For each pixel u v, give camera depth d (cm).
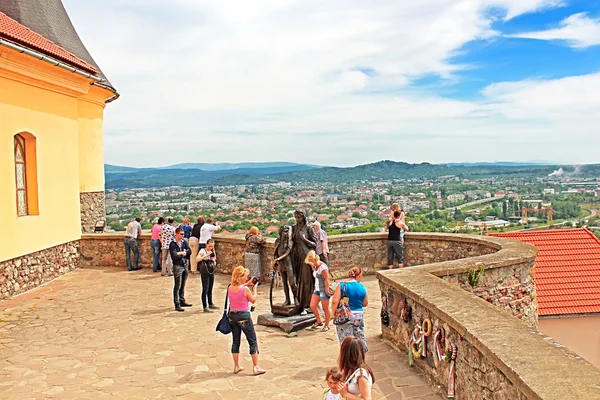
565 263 1571
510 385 468
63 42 1794
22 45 1295
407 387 673
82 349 902
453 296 700
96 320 1091
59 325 1057
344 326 735
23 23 1650
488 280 960
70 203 1662
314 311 973
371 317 1022
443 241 1386
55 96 1557
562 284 1503
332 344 882
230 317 761
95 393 710
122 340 948
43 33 1706
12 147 1334
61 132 1596
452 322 601
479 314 612
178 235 1179
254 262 1387
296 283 1008
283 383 723
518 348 492
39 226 1464
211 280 1164
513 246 1134
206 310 1146
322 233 1170
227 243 1570
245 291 757
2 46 1219
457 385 604
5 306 1220
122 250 1745
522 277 1017
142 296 1311
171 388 720
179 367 802
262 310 1130
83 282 1491
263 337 930
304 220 1006
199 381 742
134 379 757
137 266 1688
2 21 1355
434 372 675
